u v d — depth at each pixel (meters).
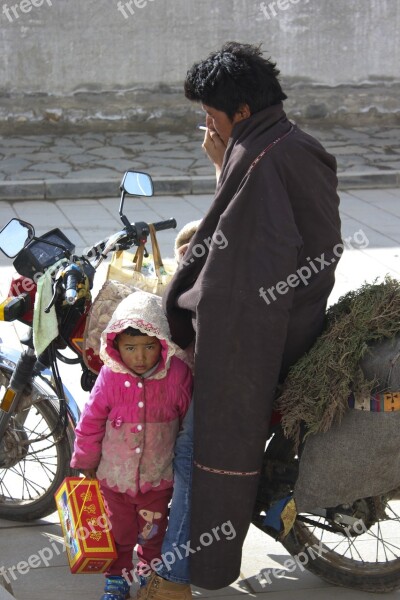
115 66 11.93
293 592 3.10
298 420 2.62
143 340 2.65
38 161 10.40
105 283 2.92
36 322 2.92
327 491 2.69
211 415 2.54
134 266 3.09
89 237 7.72
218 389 2.52
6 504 3.50
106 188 9.28
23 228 3.01
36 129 11.97
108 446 2.77
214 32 12.01
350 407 2.62
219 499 2.59
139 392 2.71
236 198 2.48
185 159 10.68
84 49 11.77
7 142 11.43
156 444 2.75
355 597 3.09
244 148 2.51
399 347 2.59
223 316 2.47
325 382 2.57
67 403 3.26
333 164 2.67
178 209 8.80
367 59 12.50
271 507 2.81
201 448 2.58
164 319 2.67
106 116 12.09
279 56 12.27
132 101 12.11
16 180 9.33
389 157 10.85
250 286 2.46
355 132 12.33
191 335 2.77
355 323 2.62
